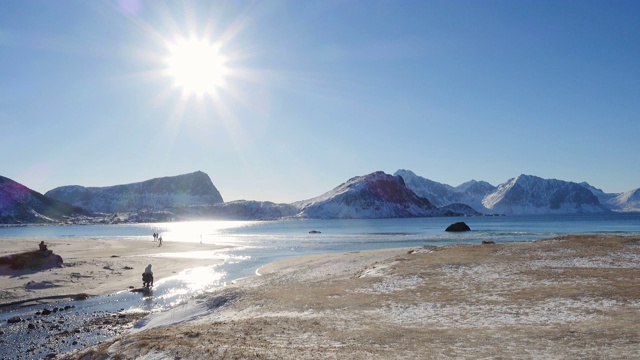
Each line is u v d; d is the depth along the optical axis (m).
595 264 30.55
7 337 21.47
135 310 27.62
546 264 31.45
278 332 16.92
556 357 12.13
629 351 12.25
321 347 14.11
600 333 14.39
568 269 29.02
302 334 16.42
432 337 15.14
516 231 120.88
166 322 23.48
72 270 41.03
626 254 33.62
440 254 39.97
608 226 150.75
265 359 12.61
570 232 109.69
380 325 17.64
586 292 21.58
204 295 28.55
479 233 111.31
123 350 15.21
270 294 27.00
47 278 36.47
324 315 20.31
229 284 35.81
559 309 18.69
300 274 37.19
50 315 26.27
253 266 48.50
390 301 22.75
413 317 18.98
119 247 73.94
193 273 43.38
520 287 24.25
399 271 32.16
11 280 35.47
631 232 104.44
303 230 177.62
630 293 20.77
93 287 34.94
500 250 39.56
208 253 65.88
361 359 12.47
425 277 29.34
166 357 13.65
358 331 16.56
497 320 17.58
